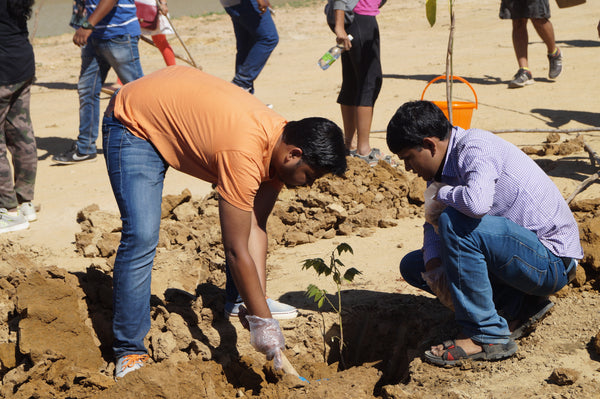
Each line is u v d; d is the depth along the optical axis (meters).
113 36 6.89
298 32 17.48
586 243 3.97
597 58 11.07
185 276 4.36
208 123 2.95
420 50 13.77
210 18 21.50
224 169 2.89
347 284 4.26
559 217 3.19
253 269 3.05
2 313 3.64
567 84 9.46
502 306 3.47
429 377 3.21
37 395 3.12
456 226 3.07
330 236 5.07
